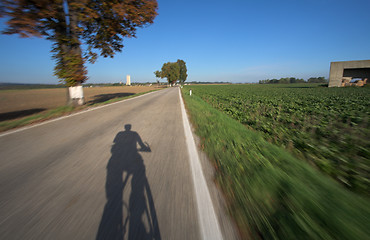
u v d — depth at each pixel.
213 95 23.12
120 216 1.81
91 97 21.41
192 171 2.83
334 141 4.50
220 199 2.11
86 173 2.75
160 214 1.85
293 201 1.93
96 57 11.27
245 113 9.14
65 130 5.50
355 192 2.50
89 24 10.02
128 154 3.56
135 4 9.99
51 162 3.18
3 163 3.15
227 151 3.56
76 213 1.85
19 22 6.94
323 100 14.15
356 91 26.12
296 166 2.92
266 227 1.65
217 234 1.61
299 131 5.40
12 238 1.54
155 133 5.20
